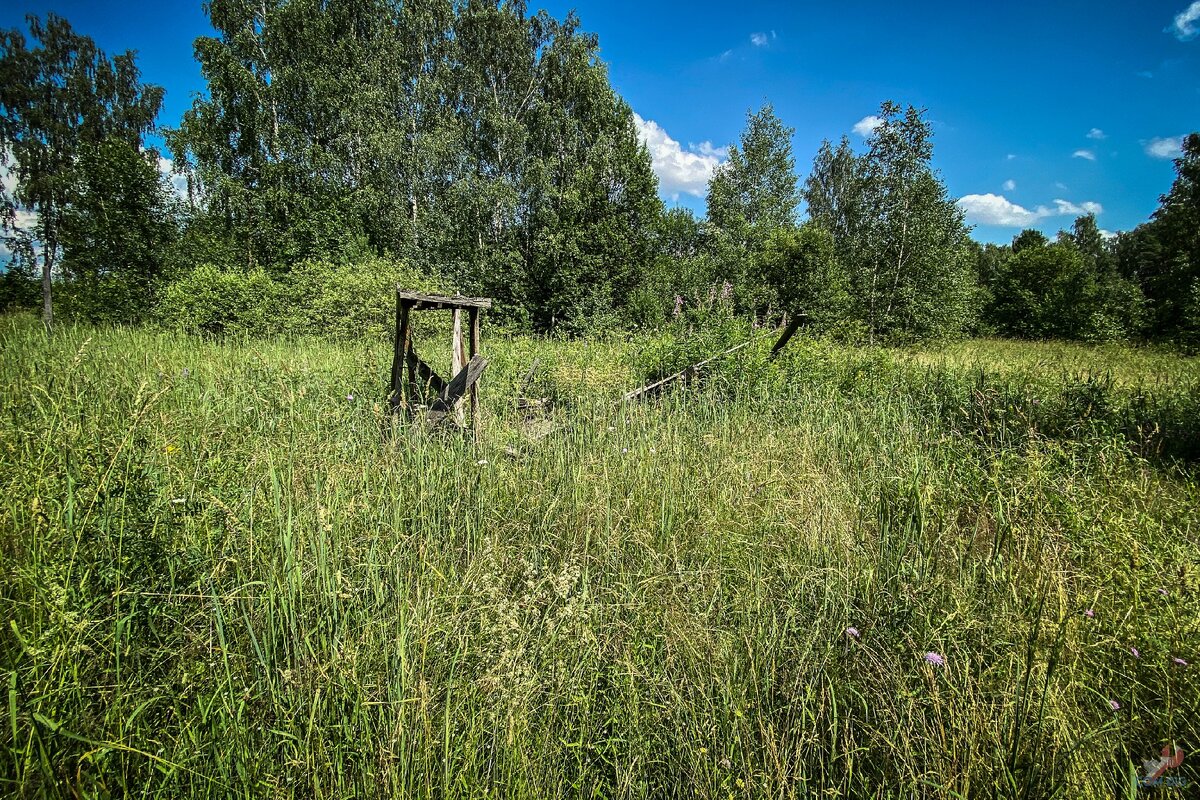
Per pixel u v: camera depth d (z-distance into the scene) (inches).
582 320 773.9
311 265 716.7
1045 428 228.1
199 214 949.2
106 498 88.0
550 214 905.5
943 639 96.5
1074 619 95.6
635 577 116.2
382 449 171.9
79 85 1234.6
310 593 96.9
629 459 181.3
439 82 1109.1
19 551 90.7
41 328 444.5
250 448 149.9
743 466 172.2
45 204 1031.6
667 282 908.0
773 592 115.0
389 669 83.2
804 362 336.8
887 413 263.1
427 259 994.7
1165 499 158.4
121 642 77.5
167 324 585.9
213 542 99.5
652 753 80.1
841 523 138.8
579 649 91.0
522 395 269.3
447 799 67.7
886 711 83.7
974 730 78.2
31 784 59.6
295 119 1056.8
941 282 853.8
